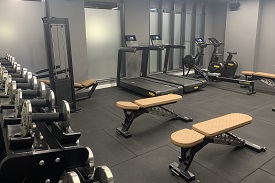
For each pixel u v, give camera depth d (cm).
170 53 716
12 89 162
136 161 255
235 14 711
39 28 487
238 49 720
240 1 693
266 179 222
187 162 229
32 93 169
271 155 266
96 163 251
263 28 677
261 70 702
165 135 319
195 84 535
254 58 690
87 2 532
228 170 237
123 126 327
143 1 602
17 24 462
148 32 629
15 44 467
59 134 118
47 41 366
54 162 100
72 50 509
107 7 564
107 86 596
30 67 491
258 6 656
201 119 376
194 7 733
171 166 238
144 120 371
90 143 297
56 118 119
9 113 151
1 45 453
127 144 294
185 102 464
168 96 359
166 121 367
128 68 617
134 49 503
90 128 343
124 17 577
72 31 501
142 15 608
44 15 474
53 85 381
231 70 653
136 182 220
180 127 345
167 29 700
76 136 116
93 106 443
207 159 257
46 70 448
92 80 484
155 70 709
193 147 226
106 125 354
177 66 759
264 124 352
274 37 659
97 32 564
